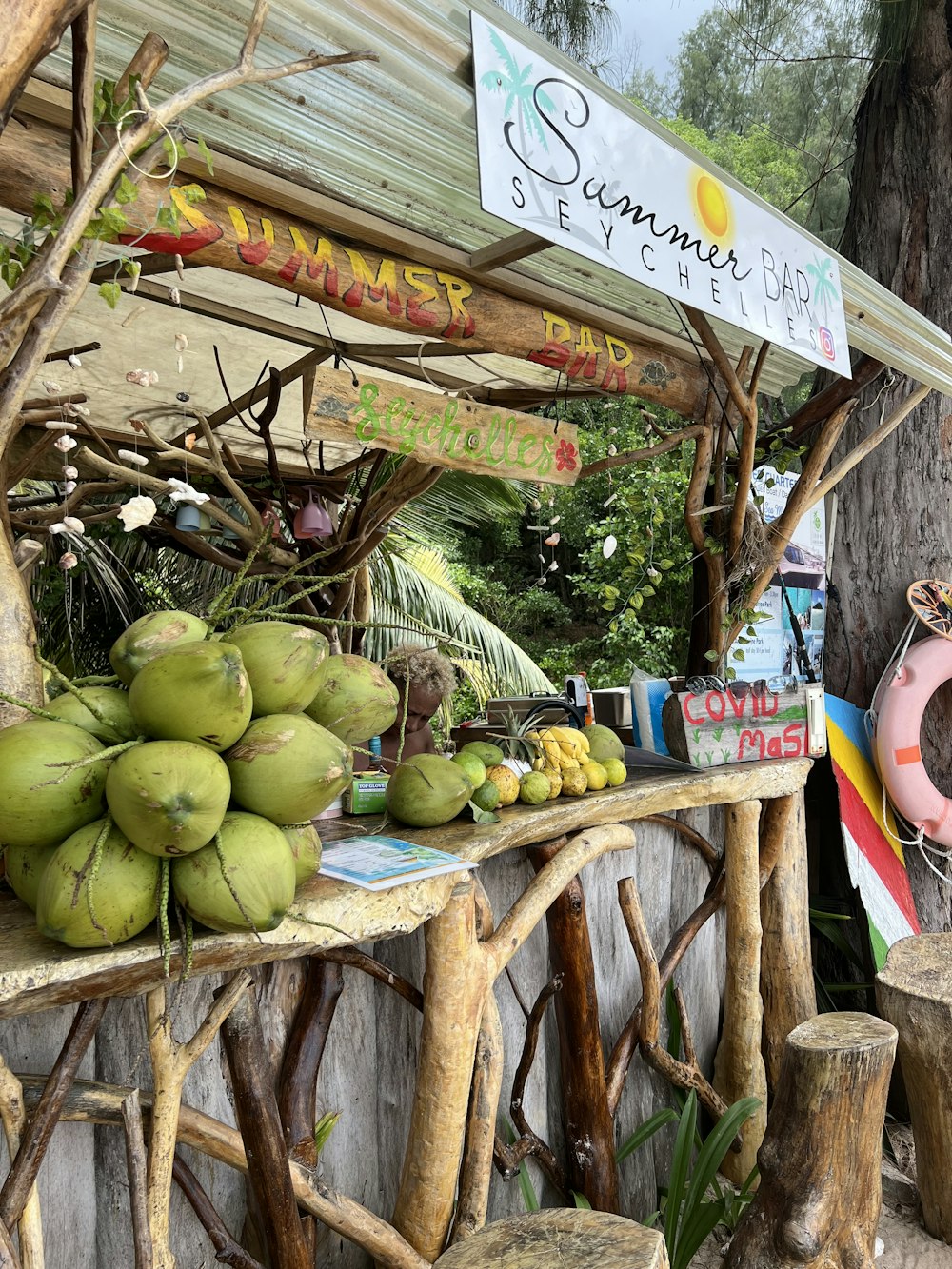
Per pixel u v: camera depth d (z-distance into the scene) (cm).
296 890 134
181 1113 140
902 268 362
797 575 323
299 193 181
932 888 343
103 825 107
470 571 1293
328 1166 176
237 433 346
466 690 695
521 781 205
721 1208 220
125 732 115
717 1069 273
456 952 165
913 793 326
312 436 195
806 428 297
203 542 300
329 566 290
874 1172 200
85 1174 141
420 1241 166
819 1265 193
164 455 236
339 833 178
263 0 117
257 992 159
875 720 339
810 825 359
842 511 365
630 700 314
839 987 338
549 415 709
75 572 515
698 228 181
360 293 196
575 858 200
